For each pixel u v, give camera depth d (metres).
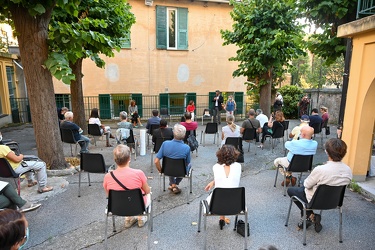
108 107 12.50
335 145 2.95
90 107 12.34
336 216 3.72
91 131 7.25
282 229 3.41
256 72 10.36
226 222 3.54
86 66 12.02
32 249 2.99
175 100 13.41
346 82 5.50
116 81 12.46
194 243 3.11
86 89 12.19
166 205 4.08
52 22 5.79
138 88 12.76
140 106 12.82
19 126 11.42
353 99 4.60
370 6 4.39
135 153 6.49
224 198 2.85
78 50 4.93
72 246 3.06
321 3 5.63
